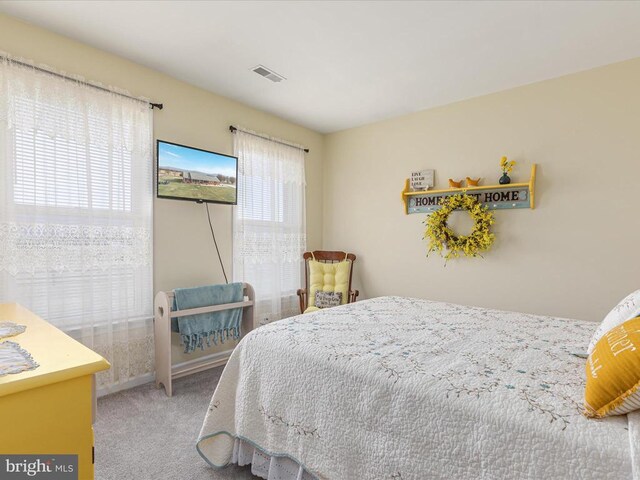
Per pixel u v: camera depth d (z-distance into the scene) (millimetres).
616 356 957
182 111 2984
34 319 1386
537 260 2951
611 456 845
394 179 3803
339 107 3537
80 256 2344
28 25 2201
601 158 2676
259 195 3570
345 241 4203
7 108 2080
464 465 1044
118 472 1677
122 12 2082
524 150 3010
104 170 2486
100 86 2459
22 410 793
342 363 1389
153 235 2807
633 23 2139
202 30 2260
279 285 3752
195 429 2070
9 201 2076
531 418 982
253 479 1639
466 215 3309
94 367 885
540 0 1936
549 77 2873
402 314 2203
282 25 2193
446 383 1179
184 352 2889
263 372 1626
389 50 2471
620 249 2611
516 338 1690
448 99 3338
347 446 1298
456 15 2078
